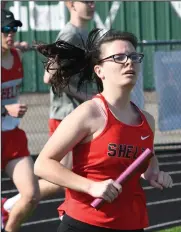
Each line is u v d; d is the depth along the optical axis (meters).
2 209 12.29
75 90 13.06
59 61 8.65
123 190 7.71
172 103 21.95
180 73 21.84
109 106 7.77
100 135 7.64
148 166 8.02
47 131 25.56
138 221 7.88
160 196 16.70
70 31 13.52
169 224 14.23
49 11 39.75
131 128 7.74
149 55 26.12
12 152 12.11
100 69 7.98
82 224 7.76
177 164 21.11
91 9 13.87
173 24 40.34
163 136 23.28
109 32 7.96
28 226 14.27
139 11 40.16
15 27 12.59
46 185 12.44
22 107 12.07
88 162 7.70
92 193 7.27
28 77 37.19
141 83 20.47
